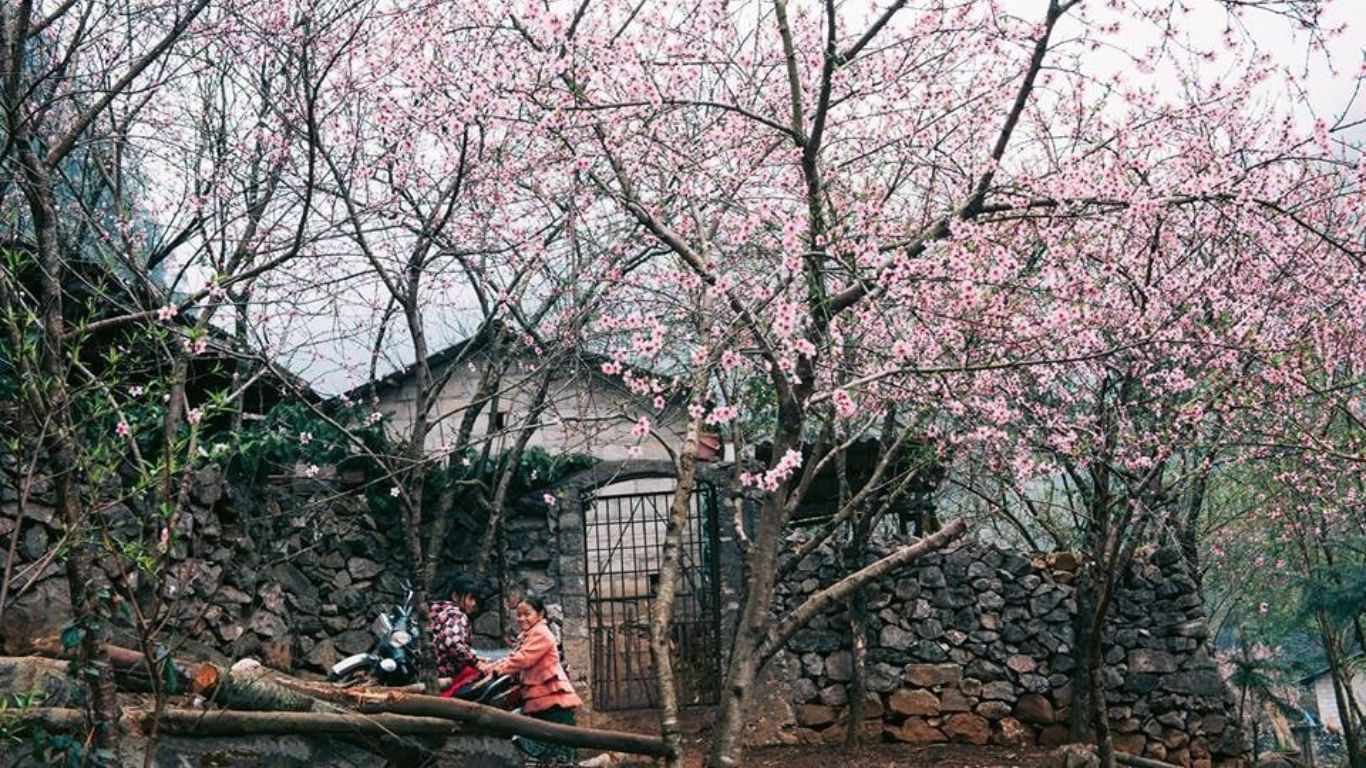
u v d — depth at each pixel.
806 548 7.79
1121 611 13.13
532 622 9.52
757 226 7.78
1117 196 7.62
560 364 11.62
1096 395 10.17
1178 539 14.16
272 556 11.18
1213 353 9.41
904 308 7.76
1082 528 13.29
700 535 13.13
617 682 12.75
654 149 8.55
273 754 6.80
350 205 9.39
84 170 9.91
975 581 13.27
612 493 15.61
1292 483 13.79
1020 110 6.92
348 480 12.27
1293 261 9.92
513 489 13.09
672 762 6.78
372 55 10.23
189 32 9.98
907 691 13.01
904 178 9.39
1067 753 10.16
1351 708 16.67
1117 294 9.27
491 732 7.42
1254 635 19.91
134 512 8.98
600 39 7.99
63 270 9.39
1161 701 12.95
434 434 15.96
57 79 7.81
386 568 12.46
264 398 12.75
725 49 9.48
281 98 10.45
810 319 6.59
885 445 10.91
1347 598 14.58
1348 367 11.73
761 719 12.79
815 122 7.01
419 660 10.12
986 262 7.79
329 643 11.73
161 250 11.04
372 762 7.25
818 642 13.02
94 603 5.53
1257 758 14.28
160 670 6.14
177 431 8.97
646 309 10.32
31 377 5.47
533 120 8.16
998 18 8.28
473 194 10.62
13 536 5.39
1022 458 10.61
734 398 8.09
